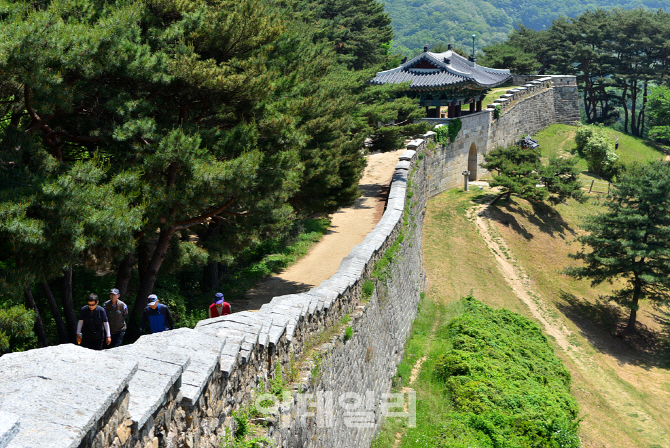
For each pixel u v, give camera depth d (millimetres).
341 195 24047
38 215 9719
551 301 37312
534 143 60594
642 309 41531
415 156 37906
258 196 13562
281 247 25500
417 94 47844
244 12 13328
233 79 12383
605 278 38969
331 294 12211
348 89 30250
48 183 9383
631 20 91500
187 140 11477
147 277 14086
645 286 38469
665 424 26891
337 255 25156
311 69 21312
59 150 12867
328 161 19906
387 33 68875
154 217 11750
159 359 4637
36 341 12578
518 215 45469
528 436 18719
